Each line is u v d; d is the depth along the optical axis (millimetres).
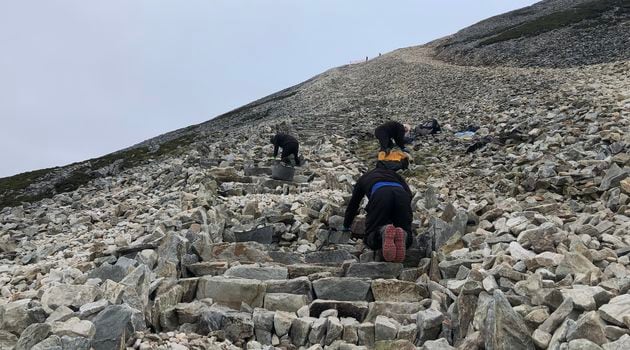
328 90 63281
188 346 4922
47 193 37719
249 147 20938
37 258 10266
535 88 26625
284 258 7719
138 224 10586
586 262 5391
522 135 16172
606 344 3867
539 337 4293
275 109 59281
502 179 12164
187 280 6367
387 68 74062
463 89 36094
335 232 8555
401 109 31797
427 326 5148
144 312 5520
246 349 5234
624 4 66812
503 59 56094
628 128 13180
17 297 6027
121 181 23500
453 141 18453
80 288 5414
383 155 8688
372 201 7297
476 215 8383
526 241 6391
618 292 4750
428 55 85500
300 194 11742
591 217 7688
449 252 7078
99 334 4645
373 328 5355
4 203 37375
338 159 16672
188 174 16047
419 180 14164
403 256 6812
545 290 4762
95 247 8406
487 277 5250
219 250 7582
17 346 4457
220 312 5551
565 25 64312
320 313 5902
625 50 43625
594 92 20953
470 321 5020
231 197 11727
